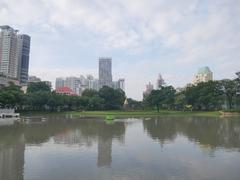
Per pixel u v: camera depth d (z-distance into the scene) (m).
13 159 21.14
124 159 21.03
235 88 125.56
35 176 16.50
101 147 26.70
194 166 18.80
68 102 138.00
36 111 128.50
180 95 152.00
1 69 183.50
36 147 26.70
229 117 90.94
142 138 33.69
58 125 54.50
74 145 28.03
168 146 27.30
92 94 172.00
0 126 51.59
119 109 163.12
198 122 64.50
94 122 64.44
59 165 19.12
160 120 73.25
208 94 127.88
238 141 30.83
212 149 25.50
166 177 16.17
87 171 17.53
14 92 97.50
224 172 17.27
